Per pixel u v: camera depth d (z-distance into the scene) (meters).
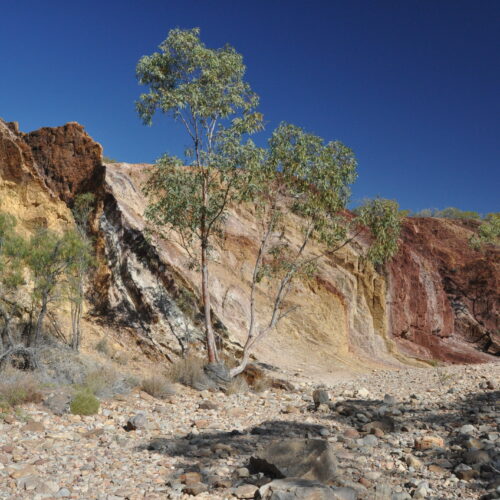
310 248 28.50
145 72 17.25
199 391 14.84
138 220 22.03
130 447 8.48
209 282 22.41
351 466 7.44
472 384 15.32
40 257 14.35
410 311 32.62
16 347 12.45
